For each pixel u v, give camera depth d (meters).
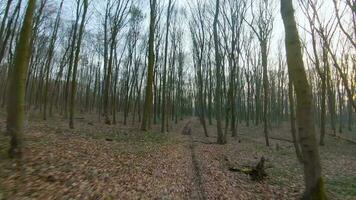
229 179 10.34
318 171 6.46
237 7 24.61
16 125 7.64
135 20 32.78
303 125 6.55
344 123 46.16
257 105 42.00
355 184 10.47
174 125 40.25
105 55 28.83
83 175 7.83
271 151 19.81
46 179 6.79
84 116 34.97
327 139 27.97
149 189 8.13
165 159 12.95
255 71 39.41
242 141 25.77
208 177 10.41
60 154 9.55
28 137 11.95
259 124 45.06
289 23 6.82
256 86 40.56
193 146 19.67
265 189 9.38
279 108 45.88
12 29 22.41
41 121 22.06
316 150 6.49
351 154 20.03
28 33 7.91
